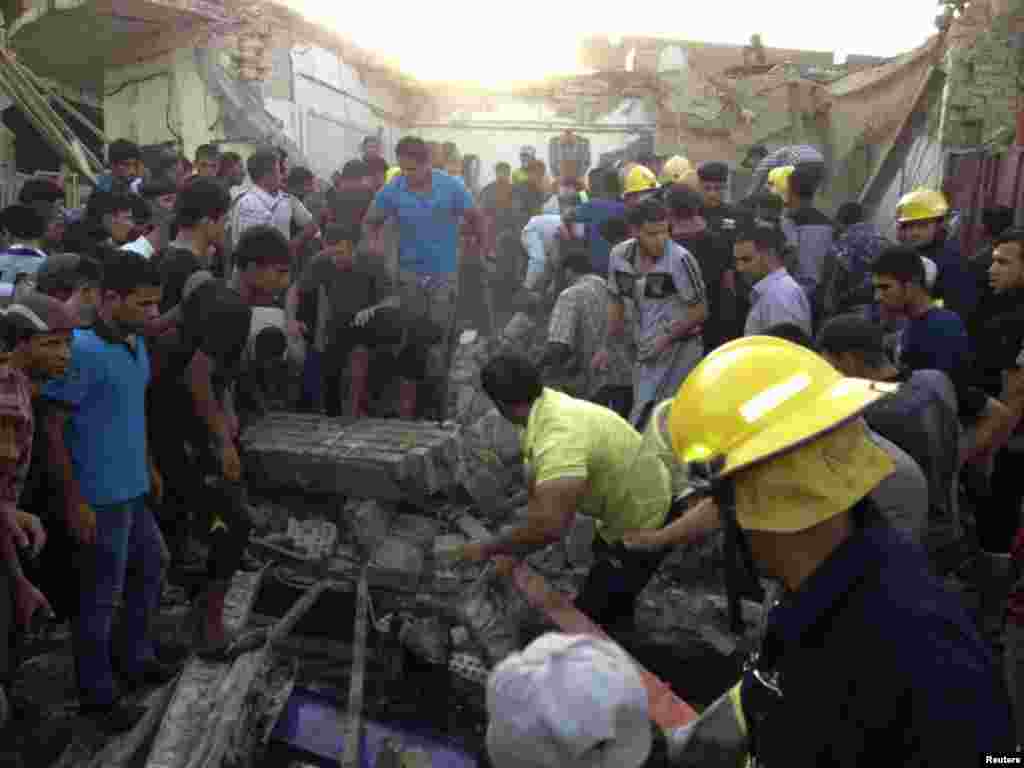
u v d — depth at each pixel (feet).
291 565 14.10
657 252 16.28
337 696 11.85
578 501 11.11
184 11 31.35
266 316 17.22
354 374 18.48
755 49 55.11
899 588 3.94
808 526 3.97
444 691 12.34
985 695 3.70
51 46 35.40
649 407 16.76
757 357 4.27
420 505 14.76
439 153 43.01
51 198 20.53
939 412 9.88
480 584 12.80
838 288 18.92
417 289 20.56
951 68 31.45
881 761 3.93
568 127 52.80
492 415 18.74
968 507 14.49
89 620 10.68
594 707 3.75
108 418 10.41
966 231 27.55
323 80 41.88
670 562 15.10
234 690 10.87
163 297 14.14
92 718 10.86
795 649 4.18
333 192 25.91
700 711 12.18
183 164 26.71
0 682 9.30
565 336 19.20
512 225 37.88
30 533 9.78
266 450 14.37
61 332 9.36
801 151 26.96
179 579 14.42
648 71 51.44
